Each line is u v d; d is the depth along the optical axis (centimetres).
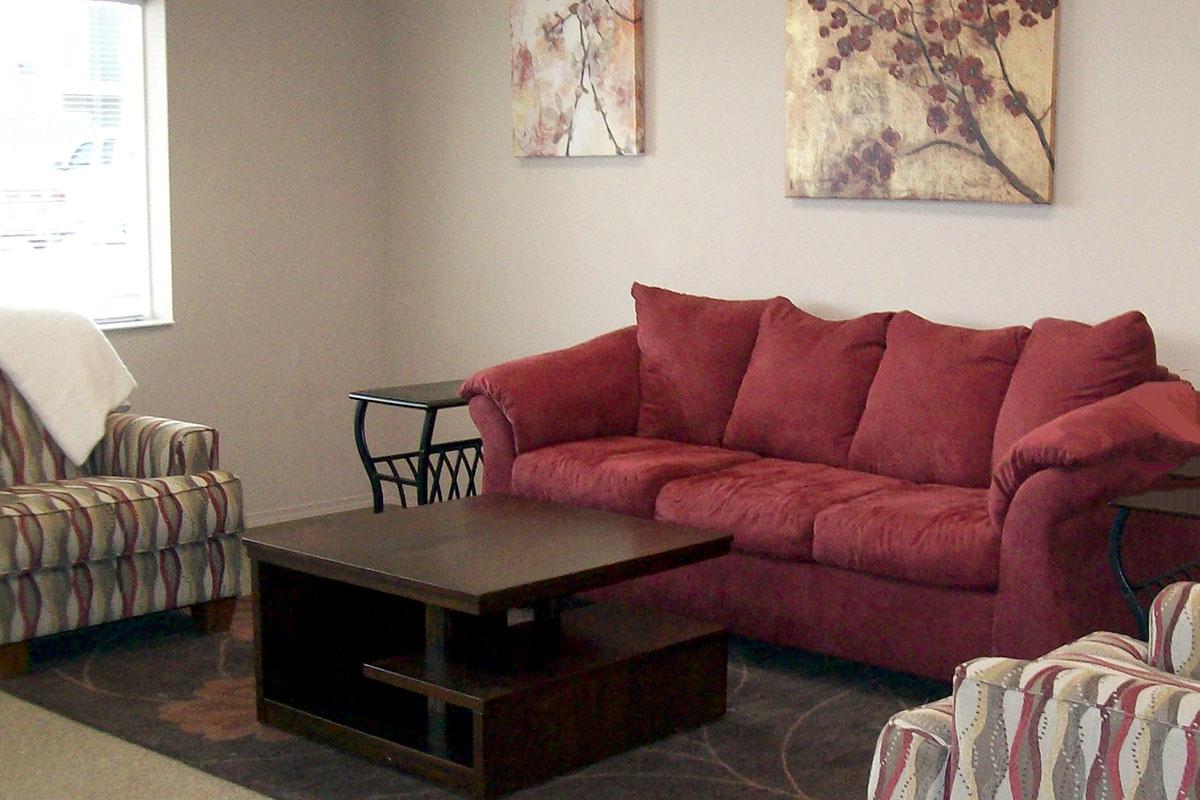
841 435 446
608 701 330
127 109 544
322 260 601
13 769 329
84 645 425
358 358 619
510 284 587
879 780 218
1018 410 400
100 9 532
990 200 444
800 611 394
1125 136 420
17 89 513
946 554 358
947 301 463
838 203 485
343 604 368
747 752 337
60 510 390
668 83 525
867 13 465
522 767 313
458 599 300
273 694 356
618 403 488
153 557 415
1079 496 338
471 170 593
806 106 484
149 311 557
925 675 371
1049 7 426
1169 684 195
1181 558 386
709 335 485
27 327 447
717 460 446
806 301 498
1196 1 402
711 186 518
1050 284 440
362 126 612
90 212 537
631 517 374
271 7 573
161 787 319
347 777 323
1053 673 199
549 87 555
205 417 565
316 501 607
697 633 352
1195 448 371
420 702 352
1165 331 419
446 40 593
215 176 560
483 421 472
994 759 201
